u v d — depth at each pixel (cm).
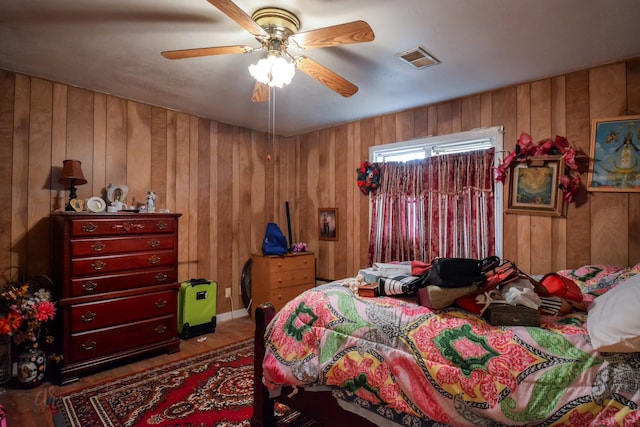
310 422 200
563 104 261
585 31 202
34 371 238
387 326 149
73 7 180
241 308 414
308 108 348
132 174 325
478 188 300
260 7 179
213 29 201
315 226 436
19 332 237
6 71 260
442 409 125
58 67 255
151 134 338
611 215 241
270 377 168
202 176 379
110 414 205
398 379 135
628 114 236
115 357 266
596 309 137
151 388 236
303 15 186
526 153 272
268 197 445
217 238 392
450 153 324
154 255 292
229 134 405
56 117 282
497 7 179
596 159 246
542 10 181
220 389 235
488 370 122
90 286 257
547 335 126
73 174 266
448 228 317
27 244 269
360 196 389
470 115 309
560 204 259
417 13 184
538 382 115
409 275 191
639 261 230
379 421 141
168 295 299
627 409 100
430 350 134
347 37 169
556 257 262
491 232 293
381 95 309
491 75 265
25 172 269
